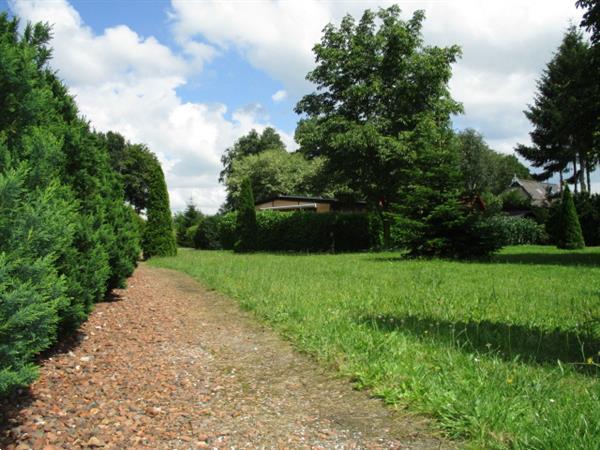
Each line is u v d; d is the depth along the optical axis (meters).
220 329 6.29
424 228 17.67
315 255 21.80
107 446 2.97
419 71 23.98
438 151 18.14
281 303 7.35
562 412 2.96
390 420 3.27
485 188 48.81
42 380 4.17
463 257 17.45
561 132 21.75
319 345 5.00
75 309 5.18
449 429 3.02
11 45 4.11
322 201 38.06
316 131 25.50
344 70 25.61
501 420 2.95
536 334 5.31
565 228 26.17
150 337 5.86
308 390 3.96
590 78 18.47
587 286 9.20
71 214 4.60
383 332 5.31
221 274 11.68
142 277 12.30
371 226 27.59
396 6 25.16
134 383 4.19
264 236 27.91
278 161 52.16
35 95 3.99
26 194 3.41
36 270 3.00
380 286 9.26
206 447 2.97
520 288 8.91
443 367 4.03
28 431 3.14
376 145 23.45
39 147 3.76
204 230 35.72
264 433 3.16
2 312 2.71
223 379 4.31
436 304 7.11
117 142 54.97
